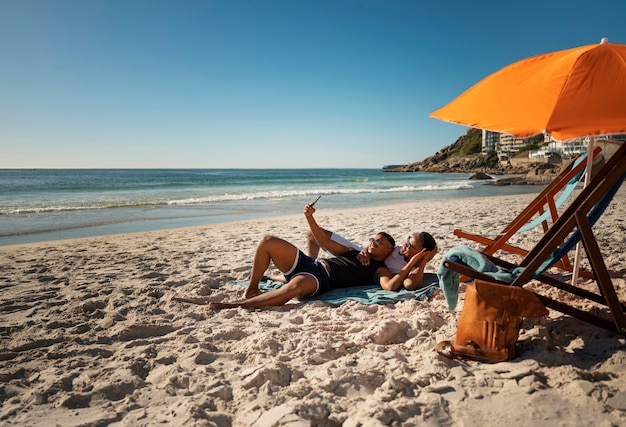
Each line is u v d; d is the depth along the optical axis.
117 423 2.19
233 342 3.21
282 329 3.36
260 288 4.60
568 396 2.16
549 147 86.38
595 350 2.61
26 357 2.99
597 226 7.77
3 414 2.27
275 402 2.30
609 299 2.59
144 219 13.22
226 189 30.88
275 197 22.59
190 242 8.29
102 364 2.88
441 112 2.90
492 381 2.36
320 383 2.45
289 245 4.24
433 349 2.80
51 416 2.26
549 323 3.11
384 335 3.13
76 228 11.35
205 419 2.18
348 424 2.06
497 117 2.42
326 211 14.80
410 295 4.07
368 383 2.46
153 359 2.93
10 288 4.92
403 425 2.04
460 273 2.82
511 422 2.01
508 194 23.20
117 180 49.03
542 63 2.68
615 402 2.06
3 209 15.85
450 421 2.06
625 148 2.60
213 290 4.69
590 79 2.26
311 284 4.19
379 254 4.55
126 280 5.20
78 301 4.32
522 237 7.10
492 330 2.62
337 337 3.19
